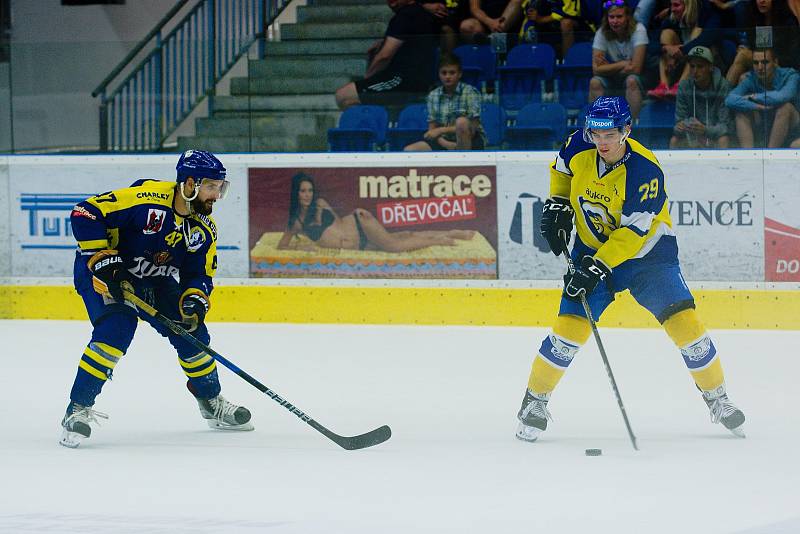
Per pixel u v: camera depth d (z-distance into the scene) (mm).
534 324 26656
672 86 26469
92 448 15555
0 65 28922
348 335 25750
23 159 28594
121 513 12227
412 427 16734
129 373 21453
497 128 27141
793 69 25797
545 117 27031
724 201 25922
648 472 13797
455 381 20406
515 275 26719
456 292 26984
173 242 15750
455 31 34250
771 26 28406
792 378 20266
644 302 16078
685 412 17594
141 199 15492
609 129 14781
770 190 25719
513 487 13133
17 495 13070
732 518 11727
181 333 15578
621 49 26781
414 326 26953
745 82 26016
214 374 16531
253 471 14125
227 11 34031
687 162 26047
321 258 27516
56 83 28797
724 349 23359
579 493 12836
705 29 26188
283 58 29000
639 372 20984
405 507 12297
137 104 28734
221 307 27969
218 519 11922
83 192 28438
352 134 27719
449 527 11484
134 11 38688
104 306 15711
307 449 15375
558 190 16172
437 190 26984
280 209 27625
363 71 27828
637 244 15273
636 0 31547
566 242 16234
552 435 16109
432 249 27062
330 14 33875
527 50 27062
